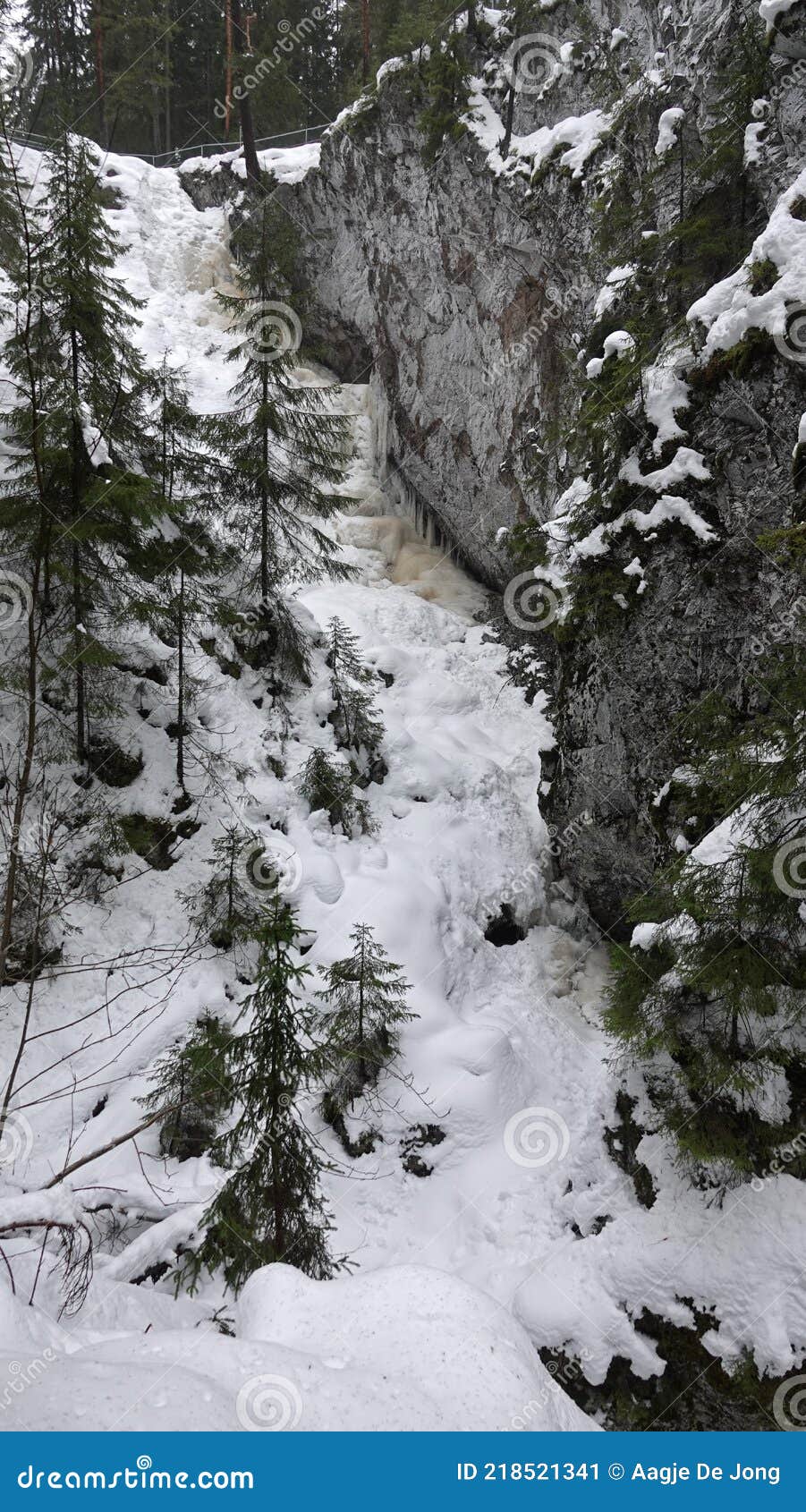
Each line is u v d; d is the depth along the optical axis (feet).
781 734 21.26
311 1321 10.84
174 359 66.80
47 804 33.86
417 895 38.40
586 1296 23.03
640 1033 24.36
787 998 21.47
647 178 36.55
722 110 32.81
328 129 69.41
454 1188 29.43
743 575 30.01
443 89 55.36
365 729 44.75
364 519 66.28
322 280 76.07
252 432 42.14
